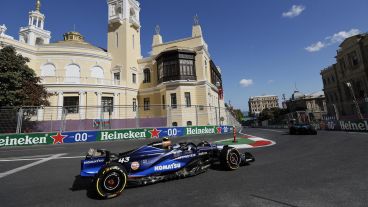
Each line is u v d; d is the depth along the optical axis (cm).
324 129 3056
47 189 579
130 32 3694
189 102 2973
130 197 504
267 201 438
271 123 6178
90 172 547
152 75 3528
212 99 3434
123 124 2469
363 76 3906
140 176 569
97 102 2995
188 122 2878
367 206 396
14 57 2105
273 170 693
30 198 511
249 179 602
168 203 454
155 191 540
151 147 633
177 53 3041
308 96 7988
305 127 2198
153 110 3384
